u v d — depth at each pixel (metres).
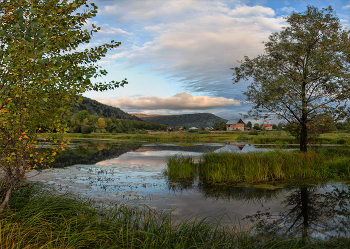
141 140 47.81
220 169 10.66
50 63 3.76
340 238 4.61
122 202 6.70
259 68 15.43
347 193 8.02
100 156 18.92
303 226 5.19
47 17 3.74
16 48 3.58
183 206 6.49
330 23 13.78
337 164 11.59
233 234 4.50
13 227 3.63
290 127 15.85
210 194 7.83
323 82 13.93
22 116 3.95
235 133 71.12
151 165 14.20
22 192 6.08
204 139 50.28
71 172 11.49
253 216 5.81
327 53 13.40
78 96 4.00
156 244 3.88
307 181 9.82
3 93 3.84
